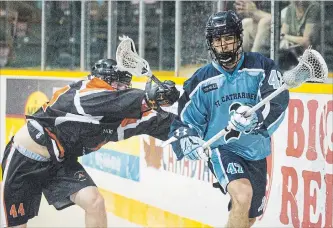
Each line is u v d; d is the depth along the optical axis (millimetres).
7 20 19484
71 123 11141
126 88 11594
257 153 10375
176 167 14031
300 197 11602
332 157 11078
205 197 13359
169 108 13516
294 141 11703
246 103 10070
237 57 9961
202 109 10289
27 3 18906
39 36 18594
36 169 11523
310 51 9148
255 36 12891
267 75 9898
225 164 10258
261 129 9742
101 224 11352
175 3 14430
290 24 12305
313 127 11383
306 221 11508
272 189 12086
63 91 11336
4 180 11648
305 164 11508
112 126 11234
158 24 14906
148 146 14812
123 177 15656
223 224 12992
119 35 16078
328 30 11680
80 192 11352
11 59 19609
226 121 10242
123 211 15719
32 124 11453
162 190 14461
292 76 9195
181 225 13969
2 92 19828
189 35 14180
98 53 16781
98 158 16578
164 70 14828
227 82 10047
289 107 11797
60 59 18016
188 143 10094
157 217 14633
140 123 11312
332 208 11094
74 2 17422
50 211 16812
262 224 12234
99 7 16641
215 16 9727
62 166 11578
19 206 11648
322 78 9156
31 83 18859
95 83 11281
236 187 9953
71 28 17562
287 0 12320
